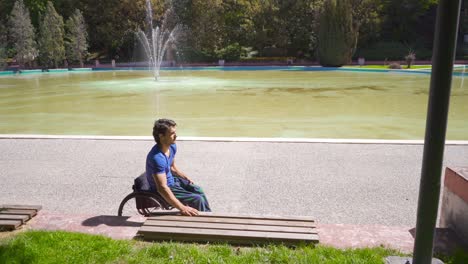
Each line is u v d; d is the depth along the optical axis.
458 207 3.50
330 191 5.31
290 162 6.55
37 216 3.96
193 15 39.72
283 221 3.67
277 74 28.27
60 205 4.94
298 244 3.32
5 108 13.83
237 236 3.36
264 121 11.05
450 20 2.24
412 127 10.23
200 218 3.70
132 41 41.34
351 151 7.14
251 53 41.75
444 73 2.33
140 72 31.67
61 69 33.44
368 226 3.69
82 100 15.52
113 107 13.70
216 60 41.00
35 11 40.53
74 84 21.95
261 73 29.36
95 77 27.00
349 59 35.25
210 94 16.92
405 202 4.95
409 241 3.41
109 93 17.55
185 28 39.81
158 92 17.72
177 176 4.24
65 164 6.56
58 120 11.58
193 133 9.62
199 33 39.69
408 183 5.58
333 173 6.01
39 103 14.90
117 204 4.96
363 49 41.16
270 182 5.66
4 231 3.65
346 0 33.88
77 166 6.45
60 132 9.99
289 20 40.41
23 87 20.72
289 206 4.84
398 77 24.83
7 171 6.23
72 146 7.64
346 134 9.52
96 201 5.06
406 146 7.41
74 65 37.81
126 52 42.91
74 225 3.76
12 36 34.66
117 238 3.48
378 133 9.60
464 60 36.97
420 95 16.36
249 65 37.97
